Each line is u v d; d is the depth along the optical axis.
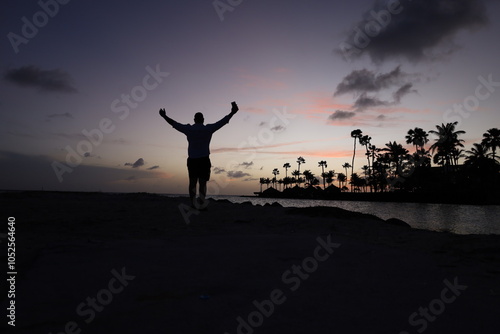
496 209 40.94
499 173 57.72
